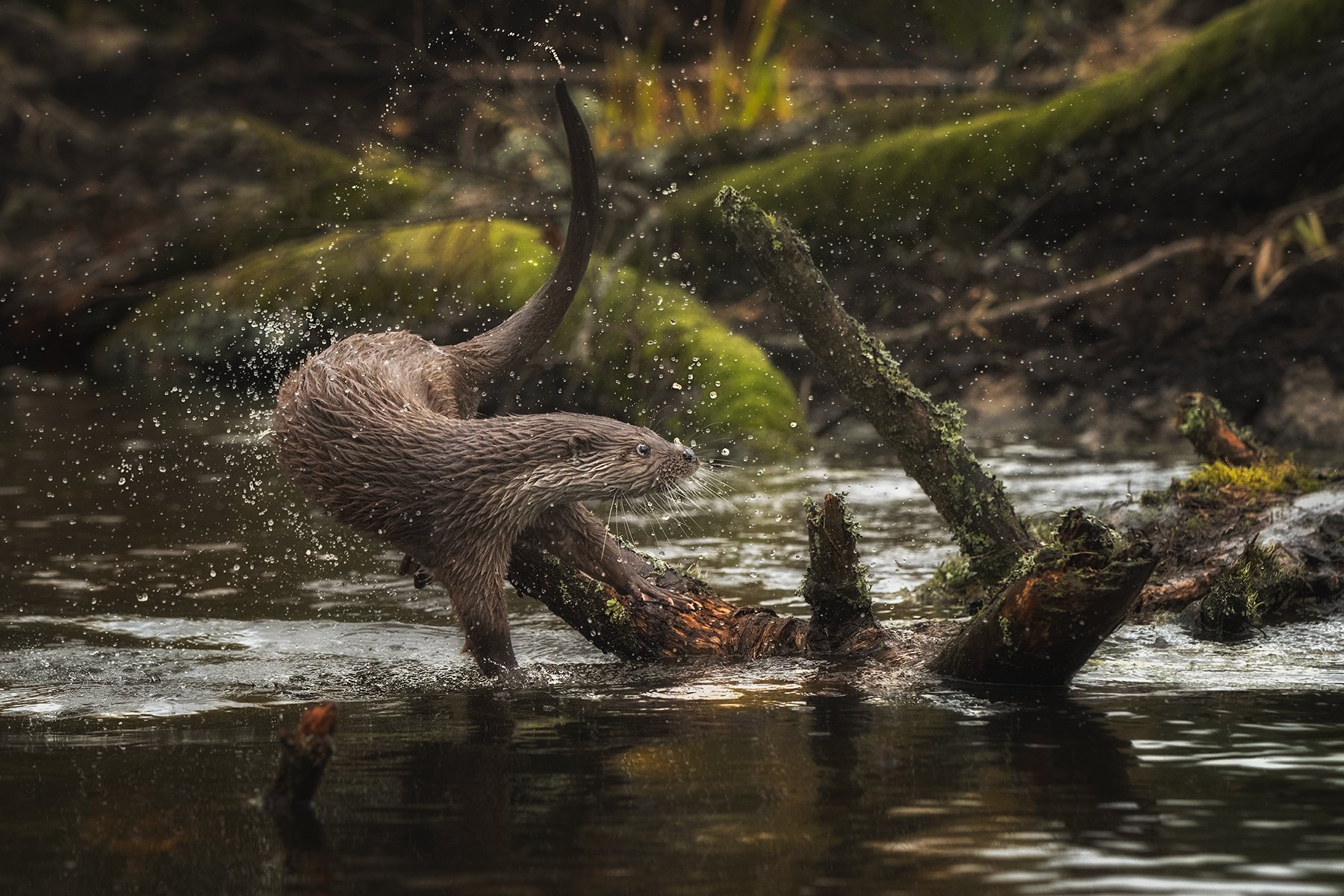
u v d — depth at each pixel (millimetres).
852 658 7527
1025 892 4203
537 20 25297
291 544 11305
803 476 14086
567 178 19344
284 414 8609
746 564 10352
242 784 5469
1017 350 16656
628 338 16672
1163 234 17438
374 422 8266
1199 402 10266
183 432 16656
